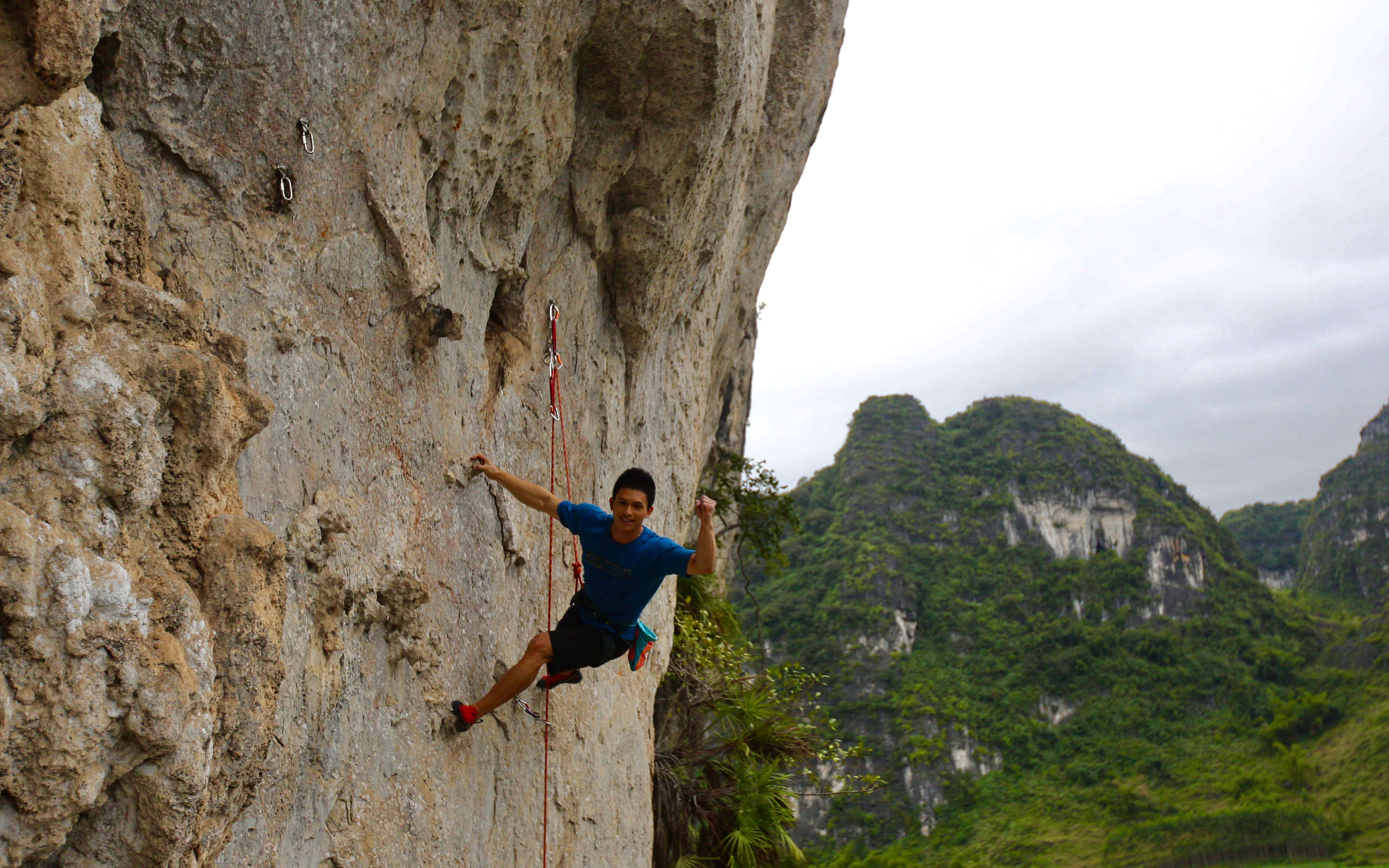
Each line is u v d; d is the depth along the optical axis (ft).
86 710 6.75
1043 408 435.53
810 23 42.04
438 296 14.35
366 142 12.09
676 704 41.09
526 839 16.98
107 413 7.41
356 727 12.18
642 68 18.21
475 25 13.53
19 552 6.48
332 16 11.16
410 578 13.16
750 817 36.88
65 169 7.86
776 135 41.78
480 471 15.40
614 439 22.75
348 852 11.78
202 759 7.56
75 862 7.14
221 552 8.32
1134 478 396.57
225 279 10.21
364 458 12.48
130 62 9.32
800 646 346.54
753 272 44.80
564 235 19.38
